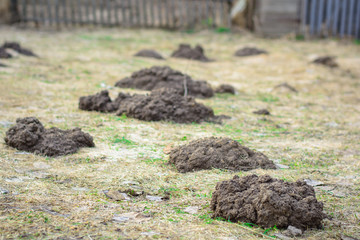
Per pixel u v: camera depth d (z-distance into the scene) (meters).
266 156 5.18
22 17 18.66
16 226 3.10
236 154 4.96
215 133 6.45
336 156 5.64
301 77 12.05
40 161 4.77
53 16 19.59
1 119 6.36
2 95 7.83
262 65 13.61
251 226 3.43
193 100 7.39
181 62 13.28
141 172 4.57
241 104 8.91
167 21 19.42
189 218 3.52
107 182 4.23
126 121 6.79
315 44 17.97
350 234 3.32
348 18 19.36
